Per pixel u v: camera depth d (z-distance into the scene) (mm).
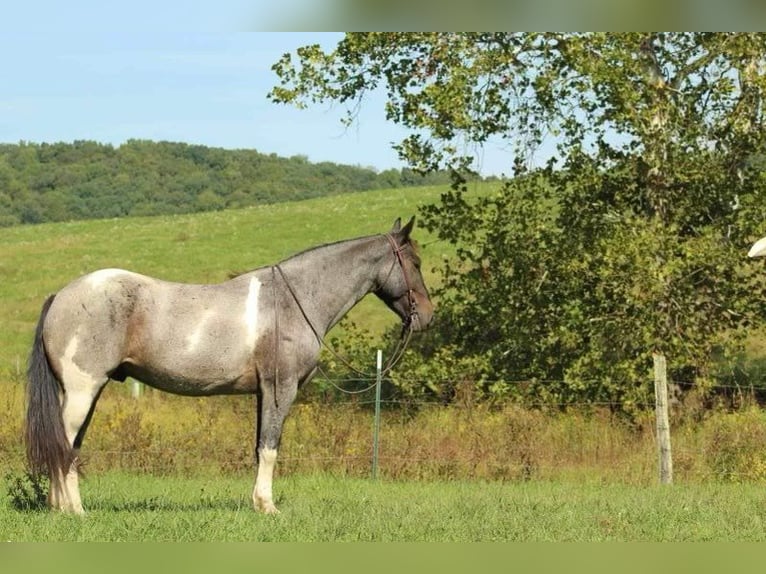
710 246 18344
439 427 17016
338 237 56500
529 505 10508
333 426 16062
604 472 15109
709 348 19250
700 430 17484
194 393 9594
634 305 18531
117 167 112375
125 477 13852
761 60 18469
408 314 10609
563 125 18656
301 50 19531
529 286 19859
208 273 48781
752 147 18953
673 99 18875
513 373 20266
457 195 19797
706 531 9094
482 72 18359
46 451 9039
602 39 17547
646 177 19312
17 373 24250
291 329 9766
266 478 9711
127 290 9250
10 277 48344
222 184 113000
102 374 9156
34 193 106125
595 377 18906
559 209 19812
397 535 8484
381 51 19078
